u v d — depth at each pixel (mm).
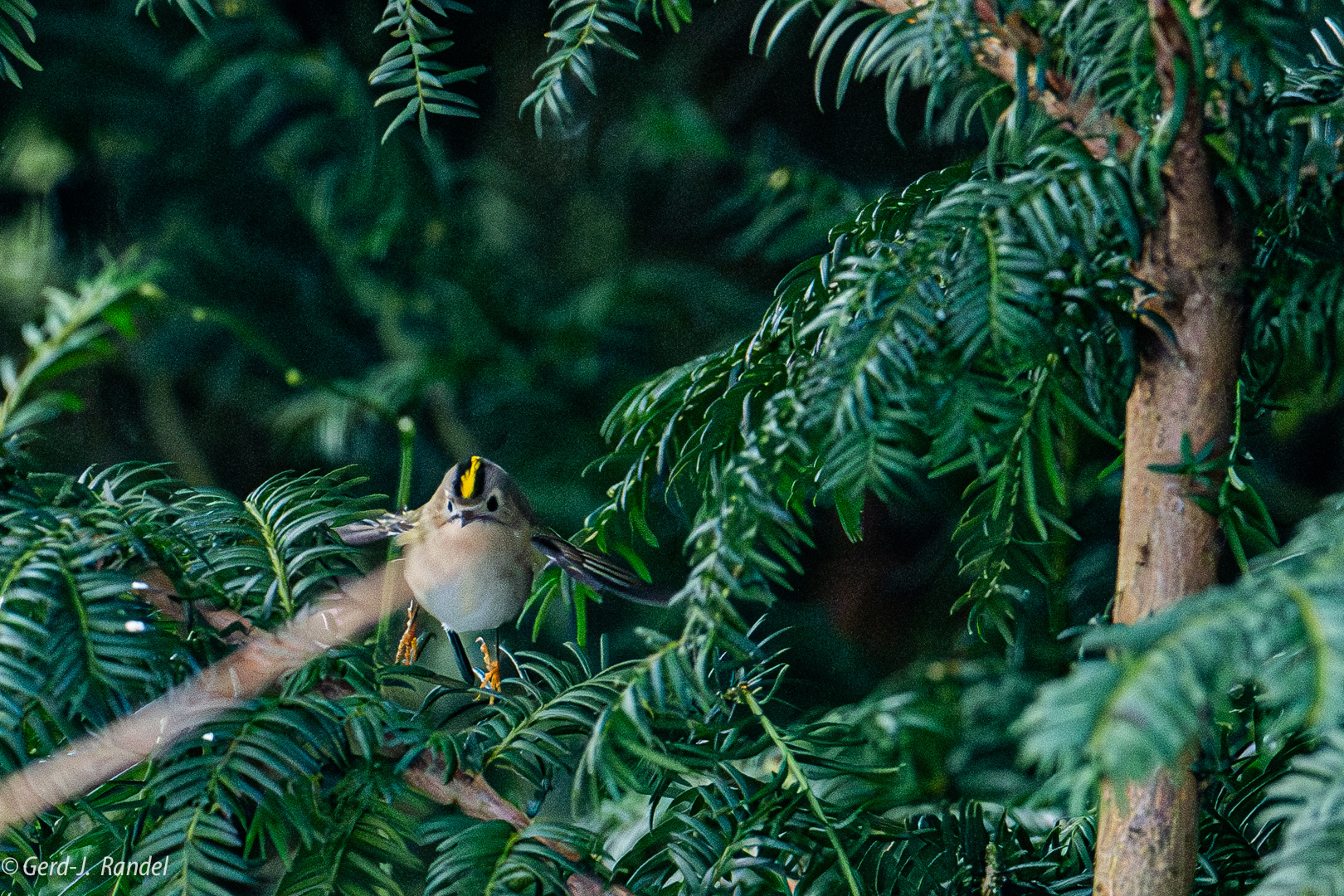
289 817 1303
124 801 1331
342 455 1865
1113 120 1285
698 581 1281
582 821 1438
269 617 1332
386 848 1324
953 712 1308
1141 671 921
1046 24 1288
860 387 1269
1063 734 896
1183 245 1283
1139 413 1291
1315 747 1308
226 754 1304
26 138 1875
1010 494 1336
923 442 1359
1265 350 1324
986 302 1269
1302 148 1282
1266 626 958
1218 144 1277
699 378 1348
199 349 1886
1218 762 1282
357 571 1359
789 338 1333
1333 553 1033
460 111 1334
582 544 1392
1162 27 1268
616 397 1878
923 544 1867
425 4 1333
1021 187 1279
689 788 1338
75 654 1291
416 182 1862
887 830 1330
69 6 1871
